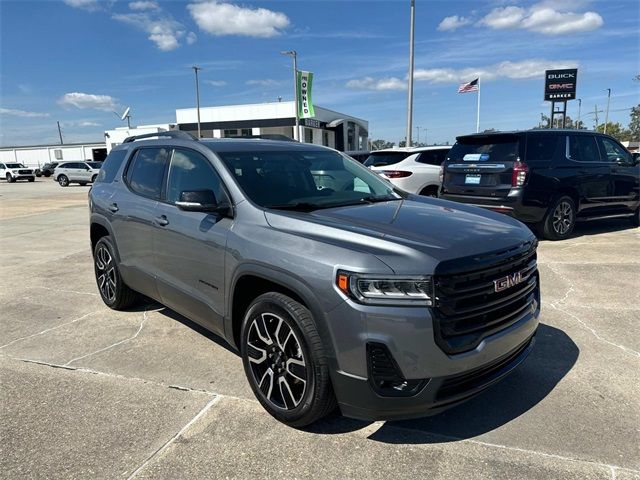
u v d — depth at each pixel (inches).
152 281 172.7
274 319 121.2
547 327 180.4
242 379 145.3
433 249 105.3
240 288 132.3
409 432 117.6
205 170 152.6
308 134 1993.1
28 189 1256.8
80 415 127.0
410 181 432.1
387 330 100.0
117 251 194.9
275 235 121.0
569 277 241.3
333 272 104.9
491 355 108.8
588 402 129.1
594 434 115.1
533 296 128.6
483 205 328.2
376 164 459.5
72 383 144.7
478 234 116.7
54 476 103.8
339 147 2268.7
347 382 104.8
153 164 181.2
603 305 201.6
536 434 115.8
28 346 173.5
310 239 114.0
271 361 123.2
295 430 119.0
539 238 342.3
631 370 146.3
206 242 140.3
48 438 117.3
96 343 175.0
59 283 259.3
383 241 108.0
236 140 169.8
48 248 366.0
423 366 100.4
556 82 1132.5
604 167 347.9
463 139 345.1
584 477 100.7
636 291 217.9
